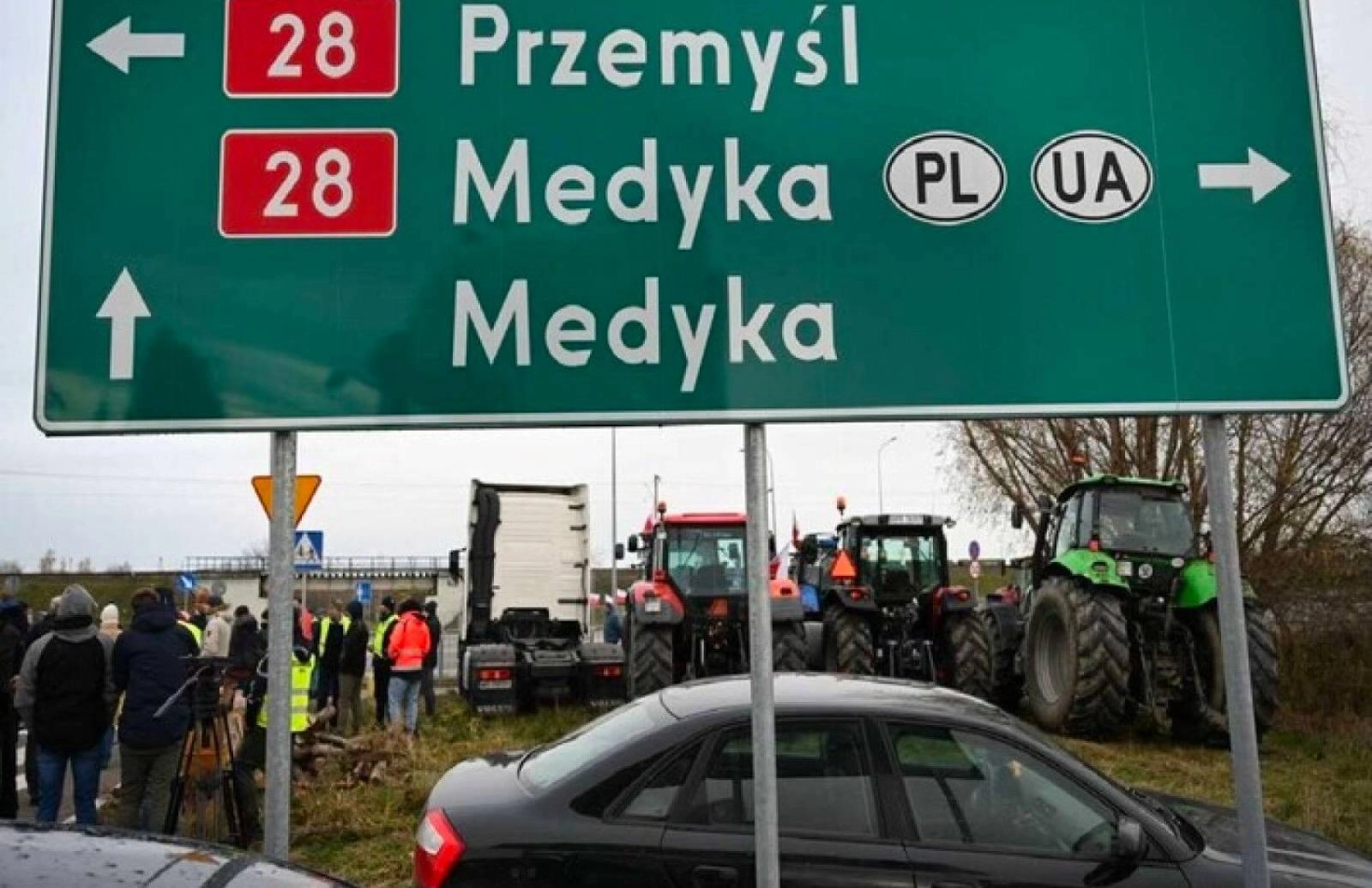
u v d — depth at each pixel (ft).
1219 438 9.89
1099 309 9.91
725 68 9.98
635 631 37.06
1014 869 11.49
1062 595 34.12
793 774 12.00
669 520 39.70
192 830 20.93
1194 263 10.00
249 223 9.48
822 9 10.09
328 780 25.98
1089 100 10.14
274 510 9.26
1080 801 12.11
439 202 9.66
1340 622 43.24
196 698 20.45
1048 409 9.76
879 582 43.32
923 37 10.12
